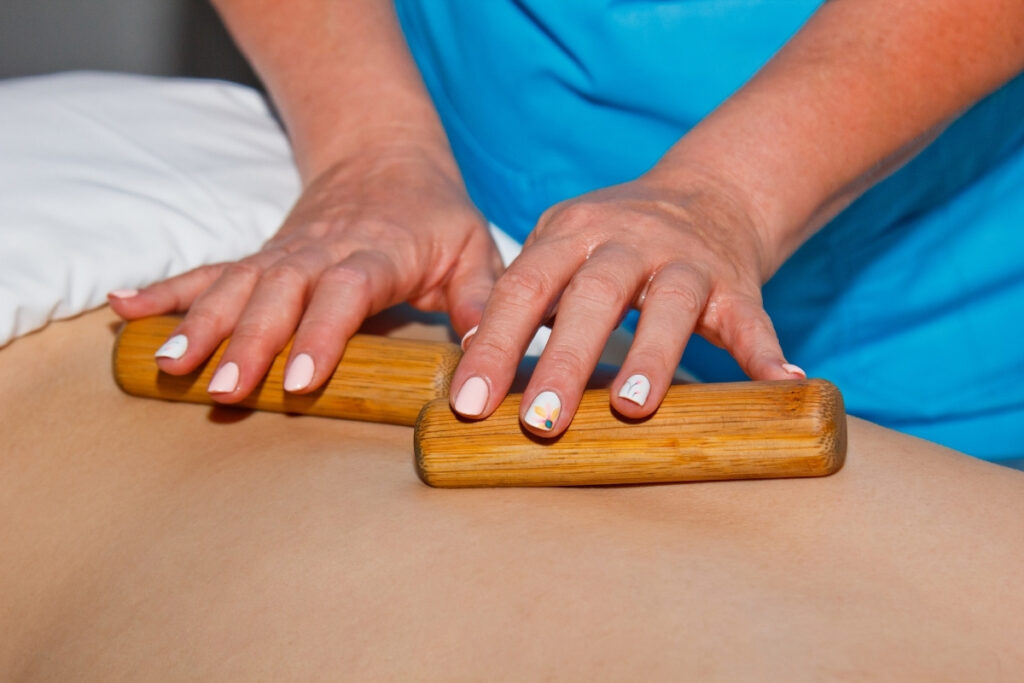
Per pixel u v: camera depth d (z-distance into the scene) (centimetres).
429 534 57
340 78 99
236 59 238
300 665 50
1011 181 102
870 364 112
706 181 72
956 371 110
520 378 76
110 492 67
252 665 51
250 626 53
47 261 79
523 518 57
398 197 88
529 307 62
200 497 65
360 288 73
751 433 56
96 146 92
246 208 93
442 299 88
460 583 52
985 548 53
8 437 72
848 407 114
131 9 232
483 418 60
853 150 76
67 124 93
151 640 55
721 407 57
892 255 107
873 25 77
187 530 62
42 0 229
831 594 49
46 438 72
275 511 61
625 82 107
